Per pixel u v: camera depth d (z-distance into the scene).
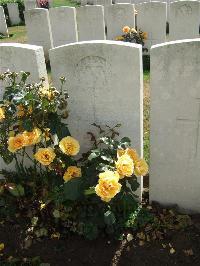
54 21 3.96
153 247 1.54
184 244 1.54
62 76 1.63
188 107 1.48
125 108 1.60
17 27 6.18
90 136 1.75
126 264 1.49
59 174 1.65
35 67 1.68
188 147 1.57
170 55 1.38
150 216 1.65
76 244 1.57
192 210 1.73
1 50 1.70
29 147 1.85
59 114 1.71
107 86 1.58
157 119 1.54
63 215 1.61
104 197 1.31
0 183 1.85
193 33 3.77
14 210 1.73
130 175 1.41
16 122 1.74
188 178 1.65
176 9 3.68
